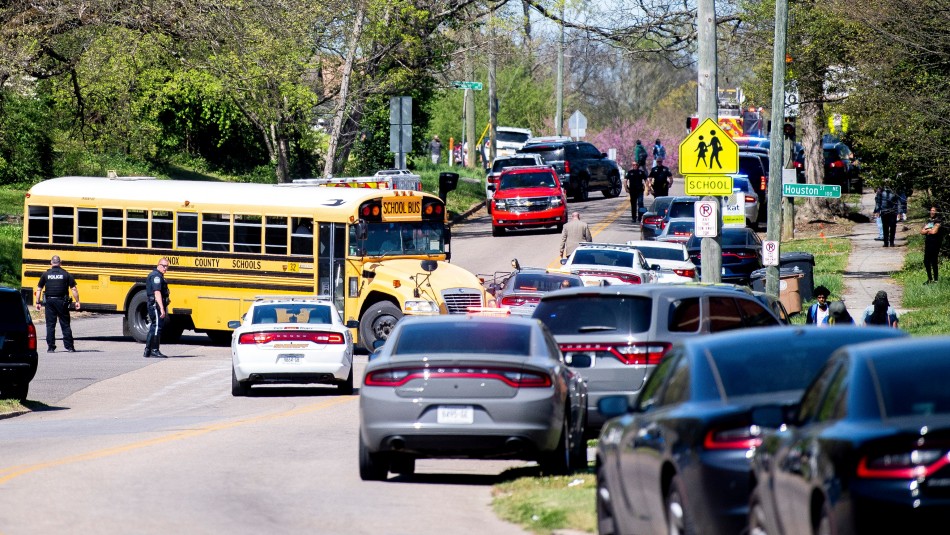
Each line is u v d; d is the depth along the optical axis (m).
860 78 109.12
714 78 79.62
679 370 30.06
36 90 169.12
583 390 49.25
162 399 75.50
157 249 103.75
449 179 114.31
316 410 69.69
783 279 109.25
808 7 131.00
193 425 63.12
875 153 118.81
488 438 42.91
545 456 44.47
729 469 26.25
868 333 29.95
